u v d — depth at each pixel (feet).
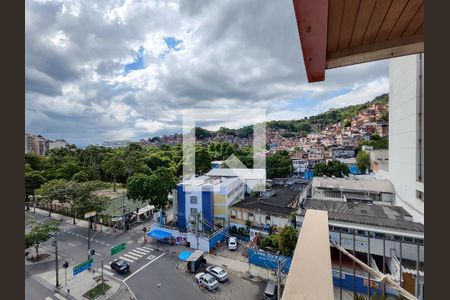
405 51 4.16
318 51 3.47
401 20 3.58
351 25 3.70
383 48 4.14
